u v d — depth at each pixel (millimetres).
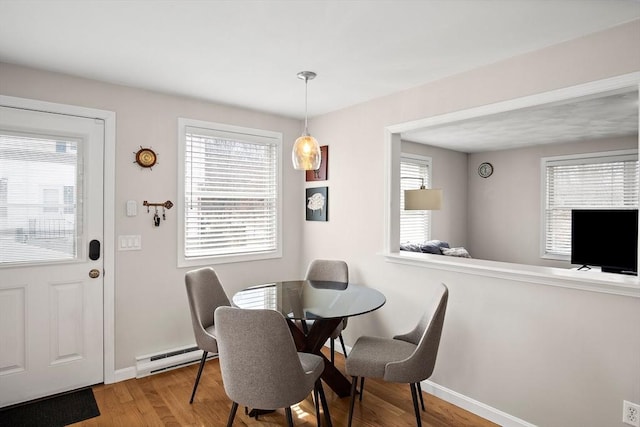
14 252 2543
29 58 2422
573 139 5160
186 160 3314
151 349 3105
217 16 1889
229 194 3605
